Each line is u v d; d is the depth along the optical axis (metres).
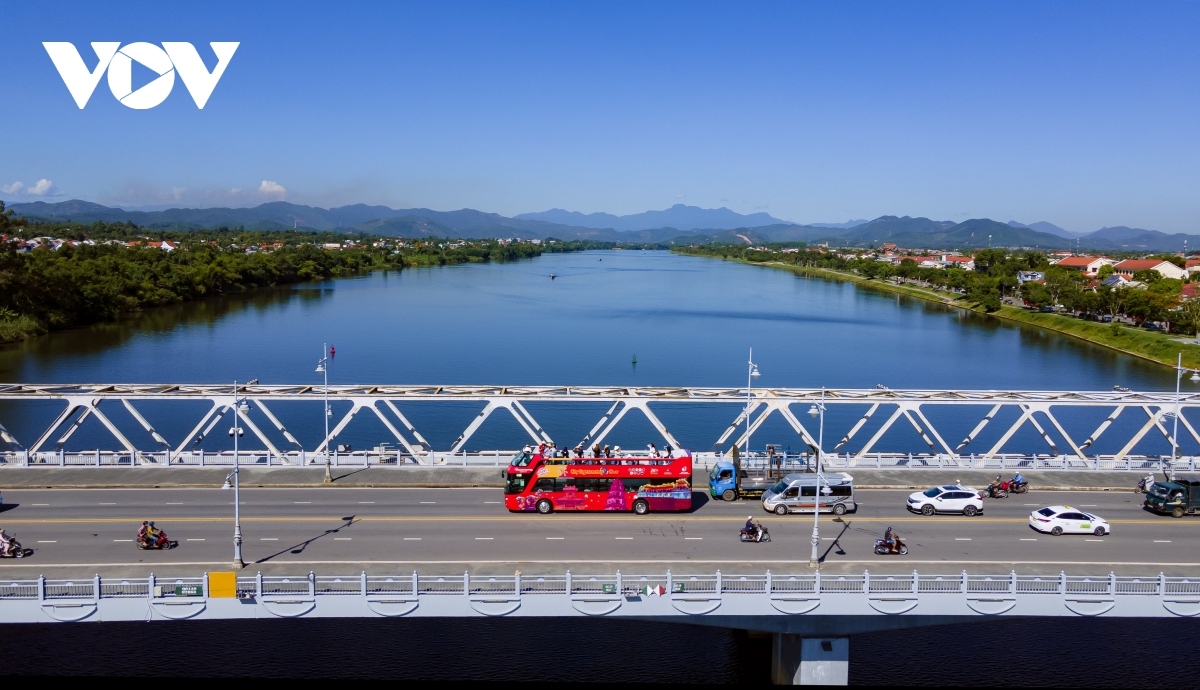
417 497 60.75
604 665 48.12
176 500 58.91
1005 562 47.53
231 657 48.00
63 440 70.00
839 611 40.44
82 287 186.00
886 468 69.88
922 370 146.38
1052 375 142.00
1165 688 46.34
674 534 52.34
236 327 184.75
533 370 142.12
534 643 50.50
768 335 191.88
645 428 105.81
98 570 44.06
